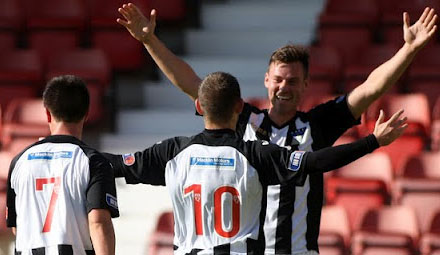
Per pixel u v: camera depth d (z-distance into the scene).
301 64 19.86
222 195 18.02
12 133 37.53
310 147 19.88
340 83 42.94
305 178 17.75
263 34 48.09
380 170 35.56
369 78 20.17
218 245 18.03
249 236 18.06
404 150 37.97
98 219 18.02
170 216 31.80
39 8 47.94
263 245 18.19
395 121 17.41
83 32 46.12
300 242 19.11
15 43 46.12
